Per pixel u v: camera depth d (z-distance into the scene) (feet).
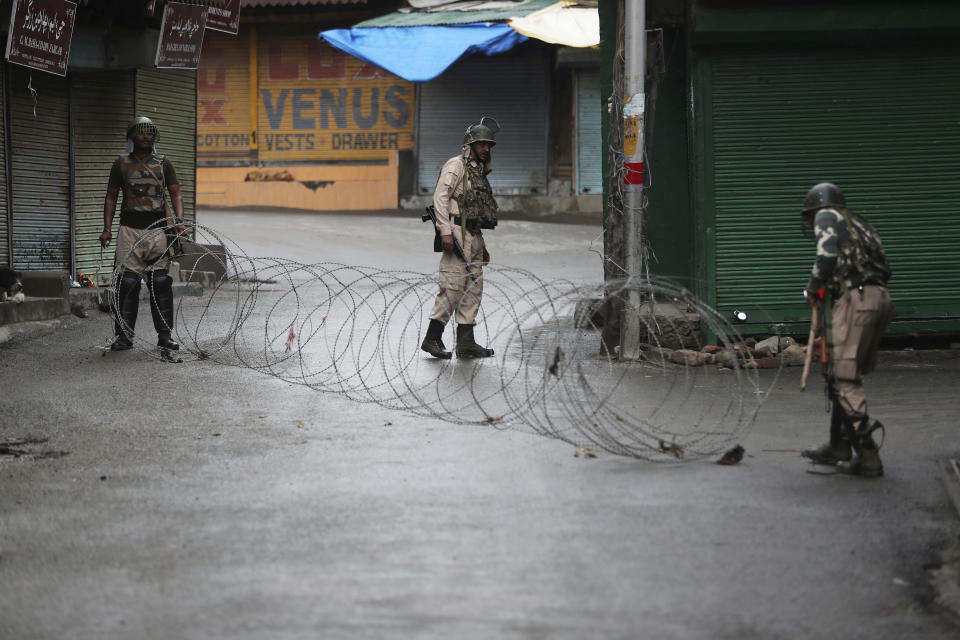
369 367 65.57
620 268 70.59
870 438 41.50
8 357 66.90
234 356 68.85
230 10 100.83
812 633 26.63
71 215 96.48
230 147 212.43
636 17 68.39
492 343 75.77
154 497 38.17
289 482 40.16
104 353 68.95
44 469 42.04
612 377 63.57
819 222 42.45
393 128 205.98
